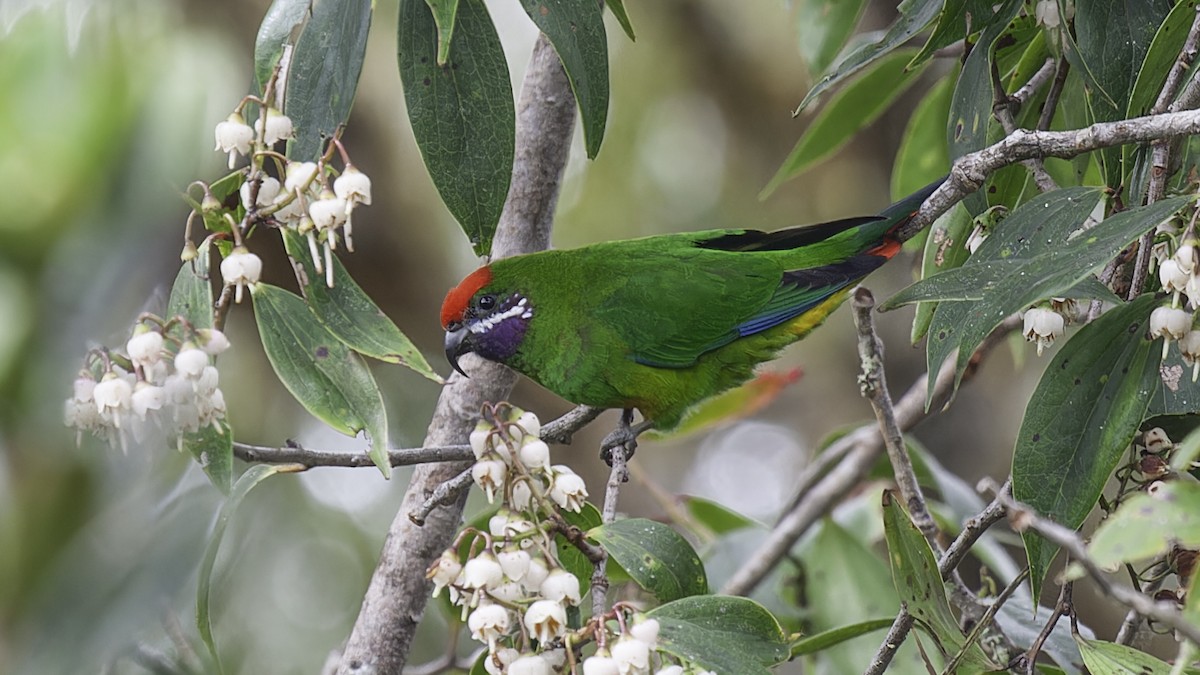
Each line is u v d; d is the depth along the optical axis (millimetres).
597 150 6395
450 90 6570
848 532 9609
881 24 14594
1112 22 6402
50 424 6582
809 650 7062
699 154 15781
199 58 7969
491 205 6609
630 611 5223
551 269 8867
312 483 14062
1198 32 6059
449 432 8336
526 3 6242
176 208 7668
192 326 5742
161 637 7066
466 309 8766
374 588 7719
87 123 7559
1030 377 14805
